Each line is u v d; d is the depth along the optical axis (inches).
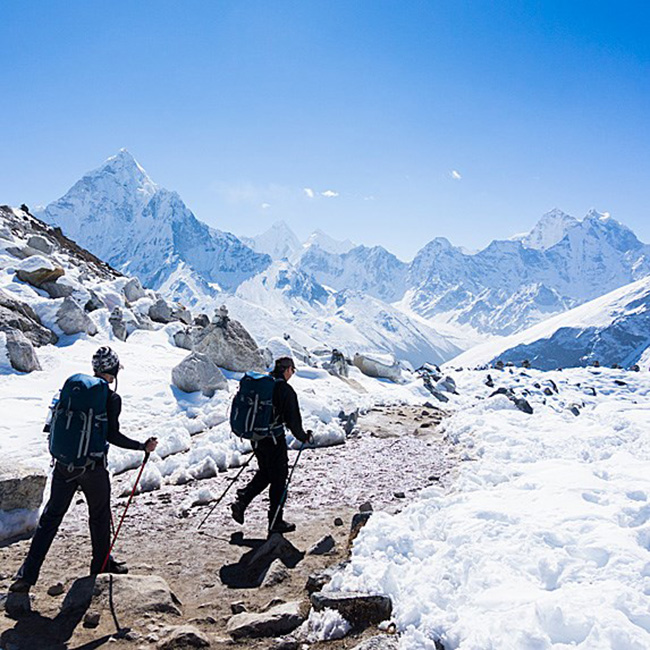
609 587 170.1
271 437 280.2
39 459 405.1
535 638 150.4
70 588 216.2
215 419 542.6
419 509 263.6
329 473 396.2
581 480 282.8
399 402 756.0
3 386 548.7
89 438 215.3
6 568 246.4
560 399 887.1
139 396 581.3
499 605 172.9
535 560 194.4
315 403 538.0
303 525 297.6
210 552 268.5
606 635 148.3
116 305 968.3
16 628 191.2
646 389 1037.2
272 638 185.3
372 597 189.5
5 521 284.7
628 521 219.3
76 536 288.5
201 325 1029.2
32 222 1619.1
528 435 450.0
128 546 275.9
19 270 868.0
